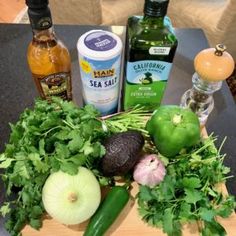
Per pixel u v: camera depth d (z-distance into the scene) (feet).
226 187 1.91
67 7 3.81
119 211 1.67
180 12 4.60
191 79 2.50
